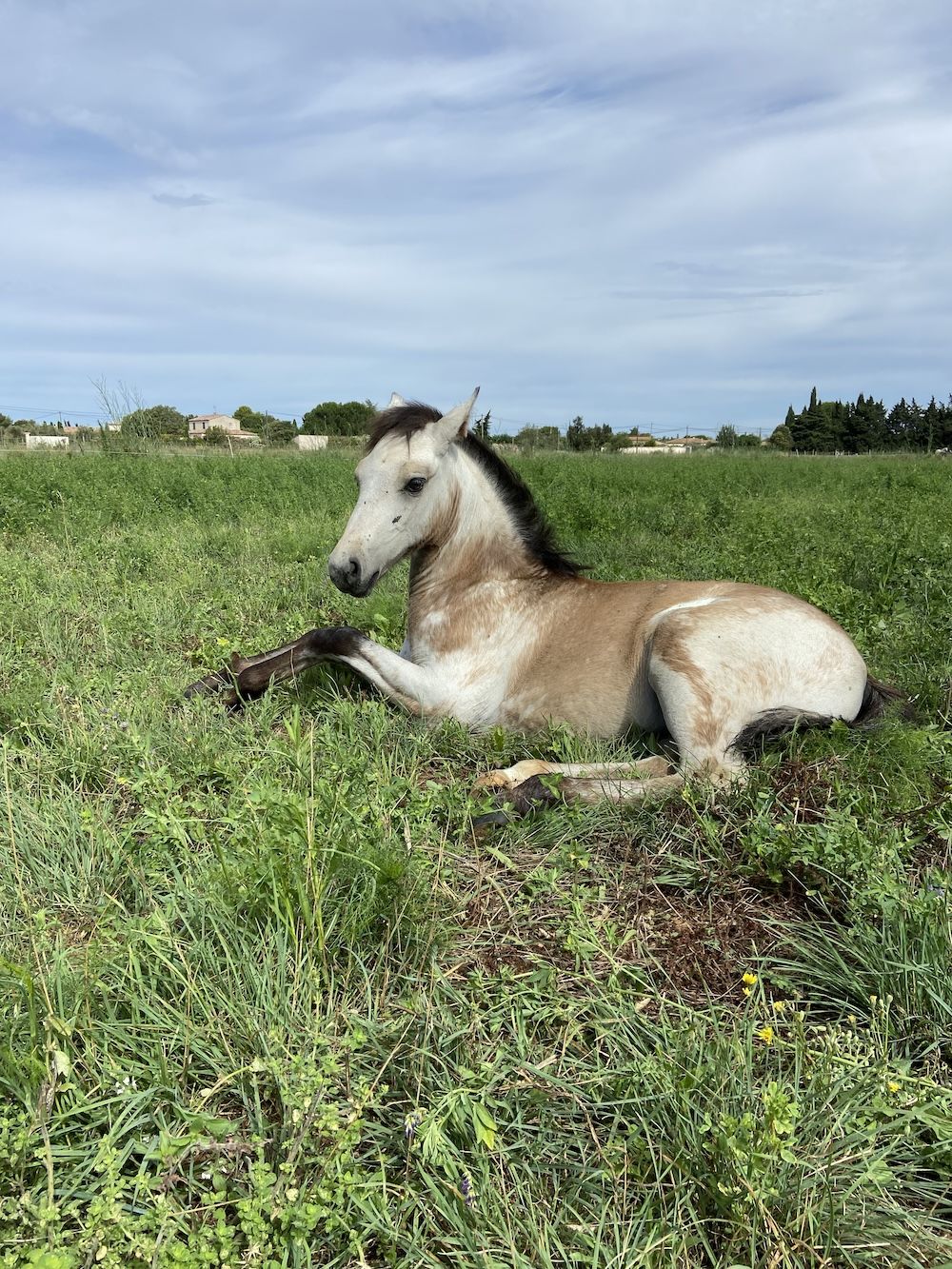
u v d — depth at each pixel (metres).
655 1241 1.75
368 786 3.35
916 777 3.61
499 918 2.86
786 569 6.98
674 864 3.19
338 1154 1.80
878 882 2.71
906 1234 1.80
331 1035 2.21
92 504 11.52
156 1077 2.04
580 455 32.00
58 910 2.72
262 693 4.53
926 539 8.30
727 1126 1.82
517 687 4.32
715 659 3.70
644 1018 2.33
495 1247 1.75
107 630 5.43
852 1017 2.34
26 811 3.11
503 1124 2.02
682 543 9.48
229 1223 1.79
